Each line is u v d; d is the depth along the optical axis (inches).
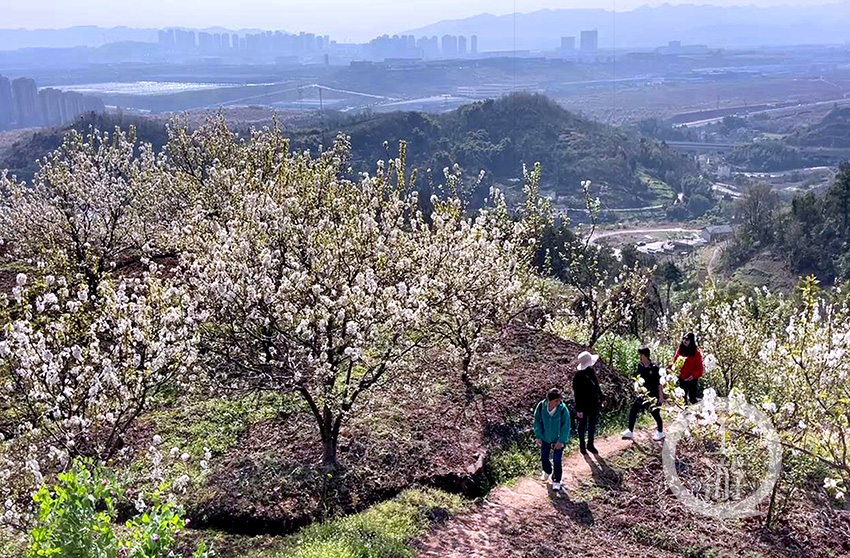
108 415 327.6
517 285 525.7
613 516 429.1
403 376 458.6
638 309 887.7
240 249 400.8
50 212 681.6
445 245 477.7
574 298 864.3
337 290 418.6
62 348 350.0
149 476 347.9
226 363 416.8
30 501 317.7
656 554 388.8
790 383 411.2
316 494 401.1
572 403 568.7
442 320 513.0
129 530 286.0
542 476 478.9
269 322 397.4
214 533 365.1
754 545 402.3
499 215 693.3
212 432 465.4
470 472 448.8
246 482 403.9
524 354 643.5
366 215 438.0
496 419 523.2
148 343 360.8
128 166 777.6
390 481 426.9
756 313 796.0
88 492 238.4
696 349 524.1
